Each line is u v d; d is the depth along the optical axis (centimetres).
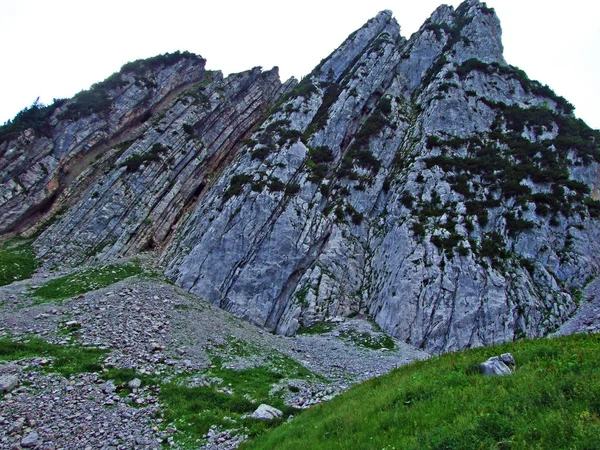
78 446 1669
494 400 1204
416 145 6525
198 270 5012
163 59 9288
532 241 4731
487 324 4016
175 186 6906
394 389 1577
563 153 6056
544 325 3966
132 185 6475
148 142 7238
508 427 1034
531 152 6059
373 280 5038
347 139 7119
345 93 7675
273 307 4769
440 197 5466
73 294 3941
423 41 8862
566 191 5262
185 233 5950
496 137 6450
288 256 5131
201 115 8112
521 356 1537
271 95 10012
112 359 2589
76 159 6956
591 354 1341
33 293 3938
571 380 1151
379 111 7306
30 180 6288
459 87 7306
